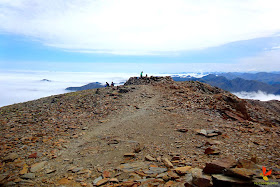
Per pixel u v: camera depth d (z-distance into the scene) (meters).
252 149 9.50
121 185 6.72
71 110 22.67
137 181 6.82
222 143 10.51
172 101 23.72
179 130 13.63
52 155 10.36
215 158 8.42
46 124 17.20
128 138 12.87
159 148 10.56
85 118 19.20
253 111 27.20
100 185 6.94
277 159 7.99
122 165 8.62
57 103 26.94
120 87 35.41
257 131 13.25
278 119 26.78
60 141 12.67
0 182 7.36
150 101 24.56
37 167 8.81
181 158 8.82
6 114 22.16
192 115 17.97
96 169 8.55
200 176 5.78
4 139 13.08
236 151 9.23
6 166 8.98
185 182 6.13
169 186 6.17
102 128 15.75
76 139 13.27
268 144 10.31
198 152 9.48
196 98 24.72
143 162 8.83
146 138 12.61
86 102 26.03
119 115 19.47
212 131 12.77
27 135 14.02
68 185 7.20
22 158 9.98
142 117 18.23
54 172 8.44
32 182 7.46
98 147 11.48
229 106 22.22
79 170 8.51
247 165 6.04
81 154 10.48
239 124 15.46
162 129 14.30
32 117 20.08
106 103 24.50
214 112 19.06
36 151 10.92
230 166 5.88
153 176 7.18
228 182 5.09
